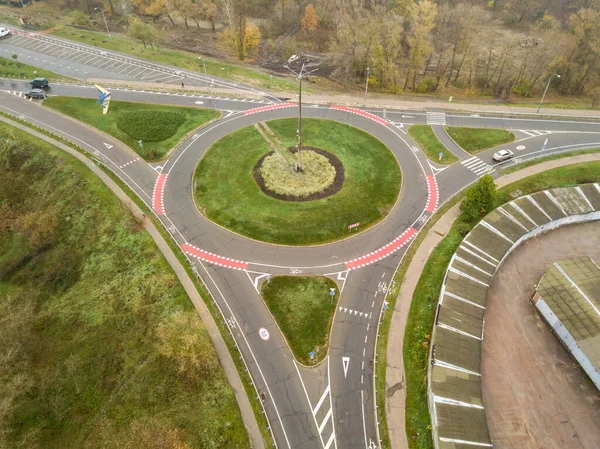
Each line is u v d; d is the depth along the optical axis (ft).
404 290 186.80
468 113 301.43
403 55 358.43
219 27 434.30
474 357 157.58
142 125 278.46
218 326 173.27
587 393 153.58
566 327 163.63
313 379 158.51
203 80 335.67
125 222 215.92
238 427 145.69
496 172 249.75
